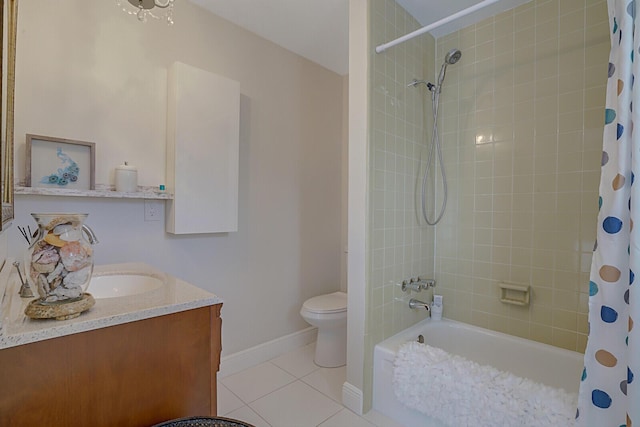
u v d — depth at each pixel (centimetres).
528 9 196
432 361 156
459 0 196
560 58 185
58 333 75
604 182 105
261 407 184
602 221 105
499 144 208
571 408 119
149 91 184
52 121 153
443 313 233
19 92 145
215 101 197
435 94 223
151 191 182
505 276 205
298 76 263
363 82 178
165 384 95
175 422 92
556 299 187
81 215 89
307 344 273
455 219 227
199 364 102
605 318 103
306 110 270
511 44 203
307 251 274
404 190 206
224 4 201
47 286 81
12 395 71
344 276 300
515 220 201
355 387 181
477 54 217
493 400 134
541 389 129
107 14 170
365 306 179
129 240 179
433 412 151
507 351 197
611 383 101
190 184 187
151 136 184
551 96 188
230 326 224
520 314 200
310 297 276
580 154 179
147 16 182
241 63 226
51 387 76
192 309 100
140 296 103
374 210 183
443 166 232
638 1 97
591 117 175
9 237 143
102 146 168
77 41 161
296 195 264
